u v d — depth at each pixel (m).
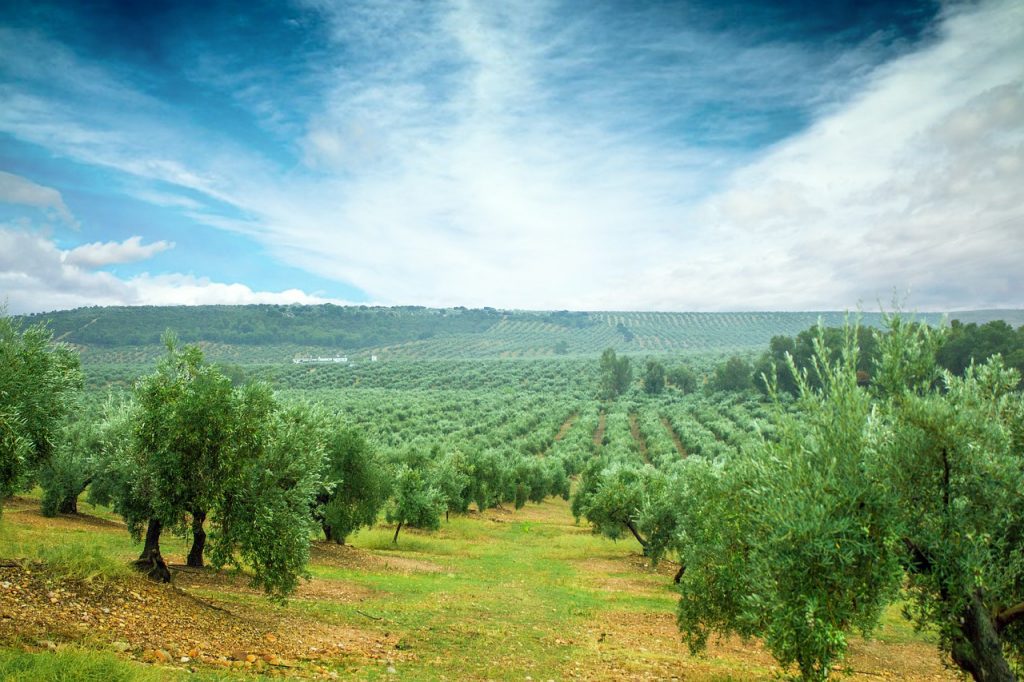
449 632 16.20
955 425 8.77
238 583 18.97
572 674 13.12
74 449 30.22
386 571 27.44
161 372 16.17
